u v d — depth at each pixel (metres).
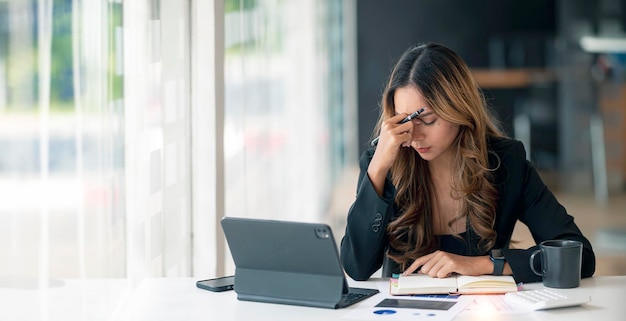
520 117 9.12
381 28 8.96
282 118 4.62
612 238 5.52
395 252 2.14
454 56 2.08
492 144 2.19
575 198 7.62
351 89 8.84
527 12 9.13
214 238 2.62
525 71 8.62
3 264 1.53
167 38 2.46
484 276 1.89
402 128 1.98
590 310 1.65
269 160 4.13
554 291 1.81
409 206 2.12
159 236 2.35
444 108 2.00
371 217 2.00
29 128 1.57
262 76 3.92
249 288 1.78
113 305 1.91
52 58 1.67
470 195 2.08
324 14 7.34
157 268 2.35
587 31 8.71
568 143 8.84
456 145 2.11
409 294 1.81
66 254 1.73
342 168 8.45
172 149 2.49
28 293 1.58
